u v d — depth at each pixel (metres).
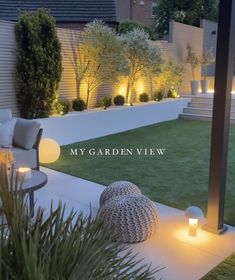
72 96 8.34
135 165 5.89
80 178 5.14
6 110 5.64
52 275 1.04
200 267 2.79
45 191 4.56
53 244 1.13
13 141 5.25
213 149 3.20
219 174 3.20
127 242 3.08
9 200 1.17
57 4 12.88
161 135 8.52
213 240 3.21
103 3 12.91
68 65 8.09
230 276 2.67
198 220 3.39
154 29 16.97
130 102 10.05
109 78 8.74
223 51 2.97
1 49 6.70
